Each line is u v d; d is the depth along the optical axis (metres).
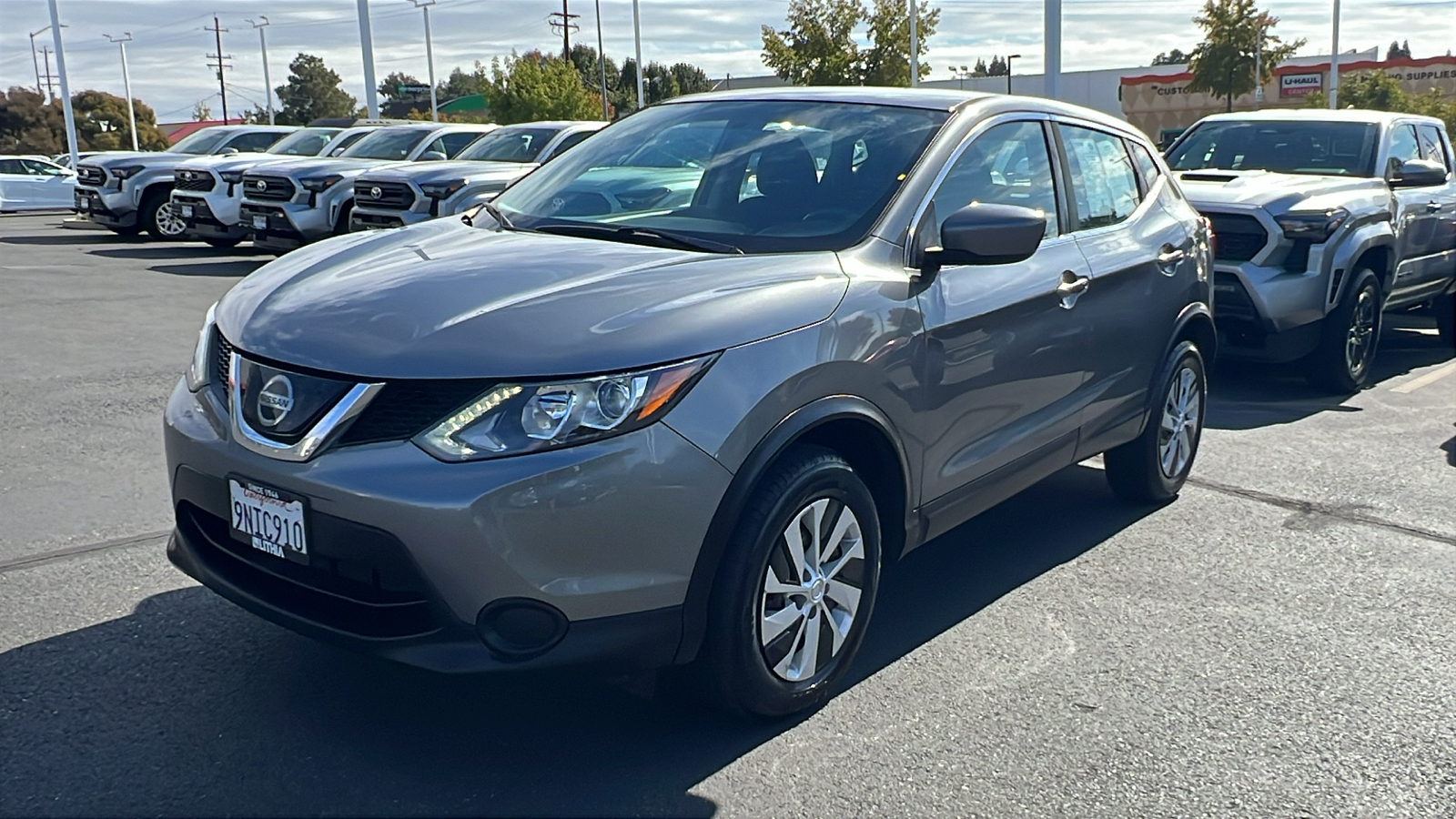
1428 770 3.31
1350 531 5.29
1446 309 10.17
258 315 3.29
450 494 2.78
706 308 3.16
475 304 3.13
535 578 2.84
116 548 4.63
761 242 3.74
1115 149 5.17
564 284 3.25
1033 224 3.62
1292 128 9.52
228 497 3.12
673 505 2.97
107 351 8.61
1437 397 8.21
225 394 3.24
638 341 2.98
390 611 2.92
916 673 3.80
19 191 26.11
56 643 3.77
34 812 2.88
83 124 78.88
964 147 4.15
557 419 2.85
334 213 14.06
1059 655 3.97
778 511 3.19
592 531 2.87
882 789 3.13
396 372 2.89
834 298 3.42
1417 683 3.83
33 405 6.91
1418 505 5.69
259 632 3.88
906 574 4.70
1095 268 4.63
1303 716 3.59
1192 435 5.69
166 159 17.98
